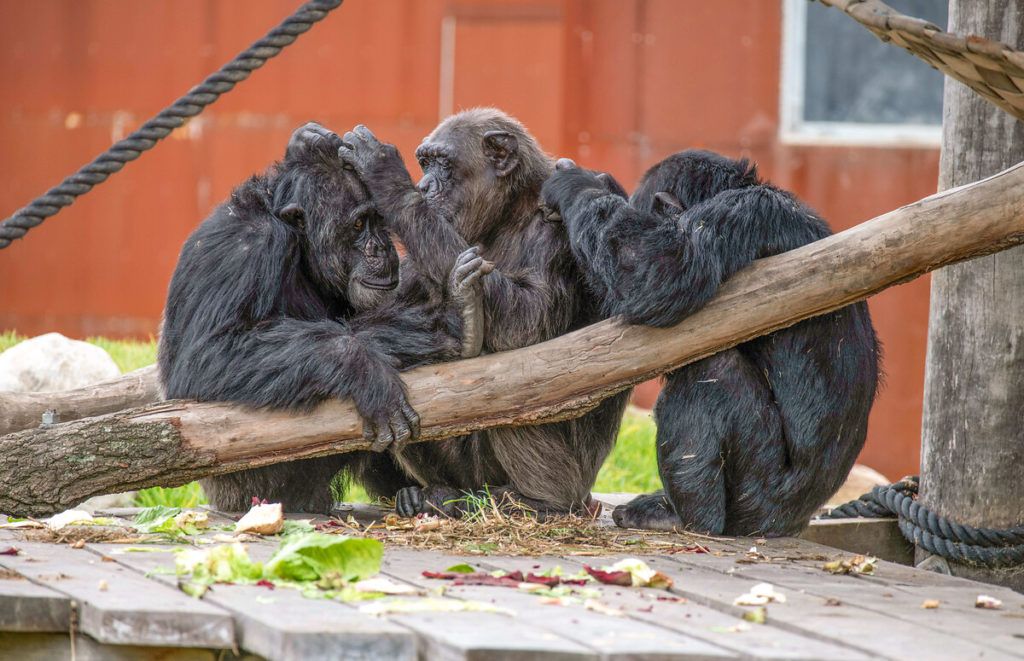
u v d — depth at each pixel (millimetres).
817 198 37344
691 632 8664
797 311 12914
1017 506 15234
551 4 36469
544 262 14352
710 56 37125
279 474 14125
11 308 38781
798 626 9000
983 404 15250
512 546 12148
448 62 36812
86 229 38344
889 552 16531
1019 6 14695
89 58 38031
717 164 14391
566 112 36969
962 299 15367
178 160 37938
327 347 12836
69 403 16172
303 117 37562
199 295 13422
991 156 14977
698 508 13555
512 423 13219
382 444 12852
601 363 13047
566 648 7871
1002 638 8797
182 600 9000
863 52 37312
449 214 14898
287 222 13828
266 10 37438
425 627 8336
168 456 12719
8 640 9039
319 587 9703
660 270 12648
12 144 38406
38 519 12602
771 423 13477
